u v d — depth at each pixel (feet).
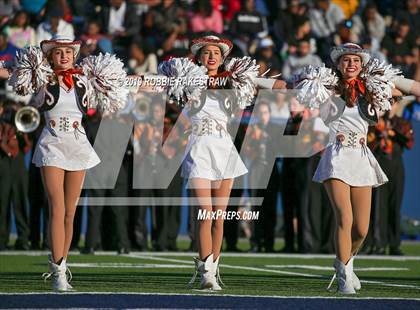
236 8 122.72
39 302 44.91
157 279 60.59
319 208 90.53
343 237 52.90
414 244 105.09
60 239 52.29
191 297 47.78
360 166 53.36
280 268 72.28
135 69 105.60
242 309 43.27
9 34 106.32
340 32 114.11
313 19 121.70
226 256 85.15
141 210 89.97
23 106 88.48
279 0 126.72
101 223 89.45
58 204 52.37
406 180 107.86
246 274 66.03
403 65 115.34
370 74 54.03
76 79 53.42
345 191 53.01
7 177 89.15
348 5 127.54
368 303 46.55
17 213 90.22
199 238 53.42
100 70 53.88
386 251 95.86
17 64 52.80
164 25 115.03
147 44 106.63
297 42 113.39
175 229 91.25
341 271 52.90
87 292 50.14
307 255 87.97
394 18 127.03
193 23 116.88
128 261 76.69
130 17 116.16
